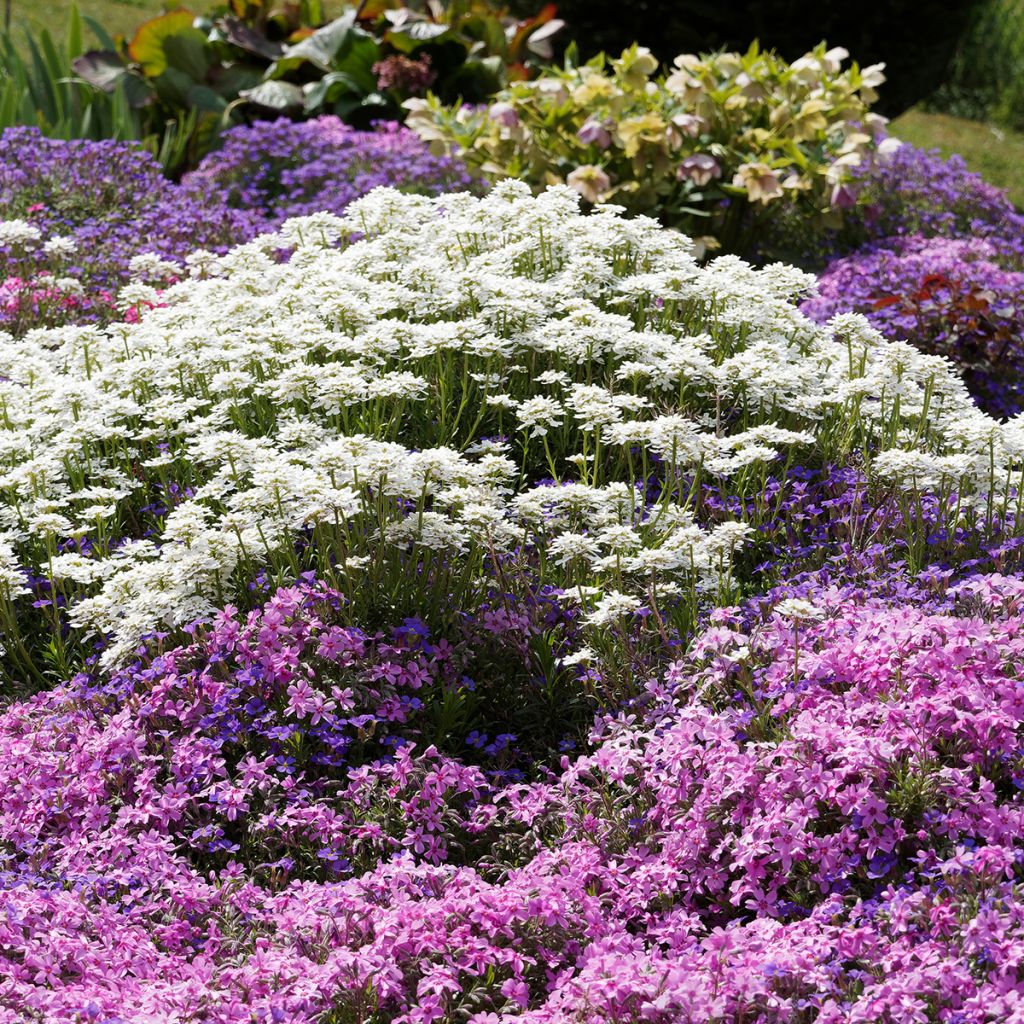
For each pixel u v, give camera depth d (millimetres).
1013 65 18906
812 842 3010
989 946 2564
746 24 11516
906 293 7430
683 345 5121
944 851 2916
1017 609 3604
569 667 4016
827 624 3600
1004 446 4387
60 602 4488
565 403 4898
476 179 8867
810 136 8297
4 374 5273
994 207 9664
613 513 4332
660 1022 2555
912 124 17359
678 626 4102
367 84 10930
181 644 3967
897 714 3119
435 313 5406
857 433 5121
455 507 4266
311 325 5062
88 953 2797
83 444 4781
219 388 4801
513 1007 2764
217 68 10898
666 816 3312
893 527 4453
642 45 11961
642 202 8211
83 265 7262
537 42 11406
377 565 4008
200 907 3113
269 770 3609
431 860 3359
